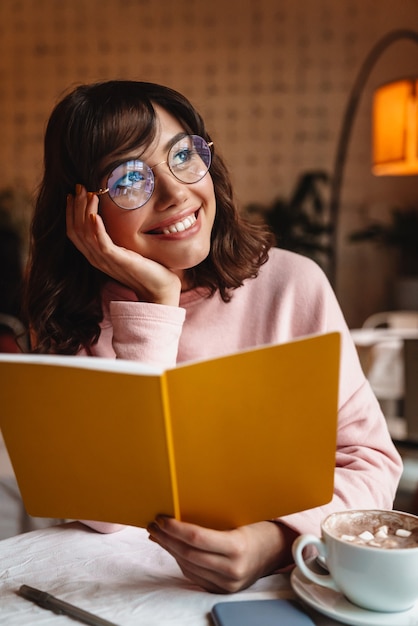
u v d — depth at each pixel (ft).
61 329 3.68
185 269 3.65
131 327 3.08
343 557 2.16
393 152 10.63
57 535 3.01
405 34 15.67
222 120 18.21
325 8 17.70
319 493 2.45
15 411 2.39
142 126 3.21
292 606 2.27
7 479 4.56
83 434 2.33
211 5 17.97
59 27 18.35
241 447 2.30
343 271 18.20
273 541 2.50
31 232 3.77
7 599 2.40
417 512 4.81
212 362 2.17
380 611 2.17
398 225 17.13
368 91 17.79
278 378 2.23
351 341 3.79
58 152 3.41
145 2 18.08
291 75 17.95
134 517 2.46
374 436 3.36
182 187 3.27
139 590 2.45
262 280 3.79
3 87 18.67
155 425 2.21
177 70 18.19
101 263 3.36
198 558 2.35
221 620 2.16
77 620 2.24
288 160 18.15
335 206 16.81
